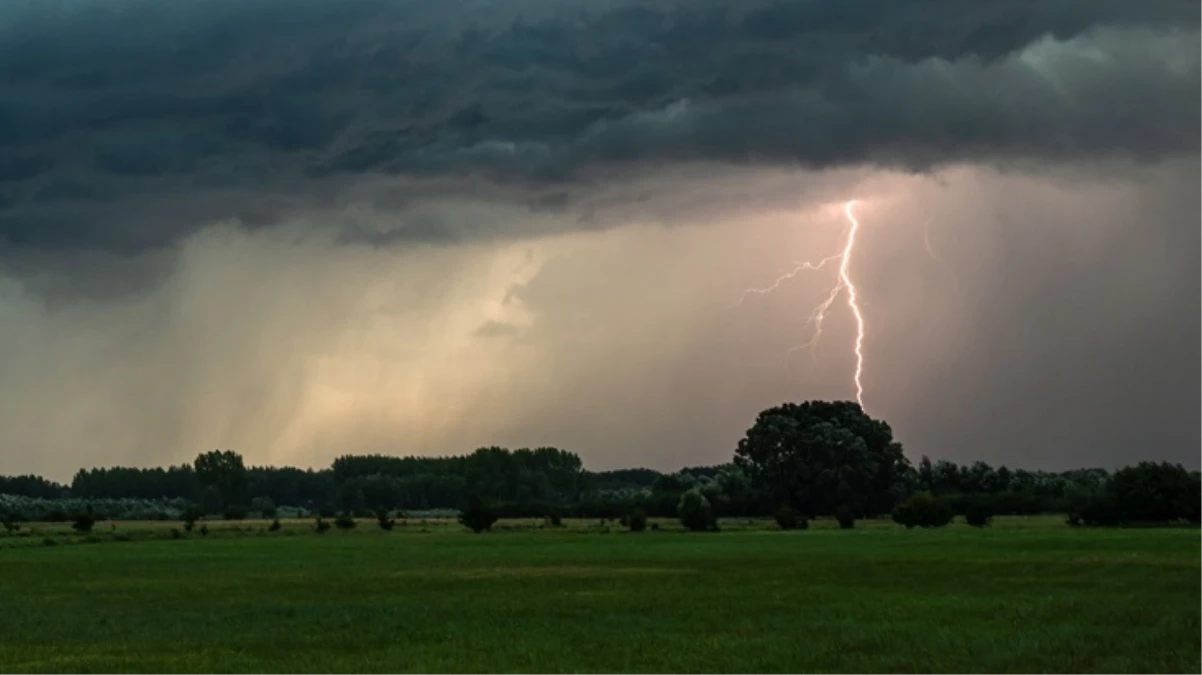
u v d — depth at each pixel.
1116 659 42.91
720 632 52.59
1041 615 57.53
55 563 113.38
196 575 95.06
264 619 60.81
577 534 181.50
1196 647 45.91
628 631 53.38
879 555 111.62
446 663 44.16
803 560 105.44
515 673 41.59
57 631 56.50
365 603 68.94
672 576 88.38
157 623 59.53
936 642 47.78
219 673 43.16
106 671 43.97
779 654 45.31
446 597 72.31
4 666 45.31
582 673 41.47
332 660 45.72
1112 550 114.62
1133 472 191.00
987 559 103.12
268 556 123.31
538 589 77.56
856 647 46.91
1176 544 124.62
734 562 104.38
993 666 41.72
